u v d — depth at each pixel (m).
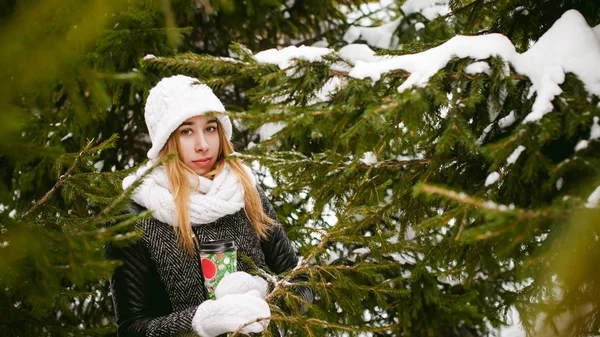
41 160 2.77
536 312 1.44
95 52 2.48
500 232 0.99
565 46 1.35
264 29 3.42
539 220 1.00
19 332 1.72
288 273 1.69
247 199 1.88
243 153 1.52
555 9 1.70
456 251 1.55
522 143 1.20
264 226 1.90
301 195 3.06
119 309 1.73
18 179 2.77
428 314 2.92
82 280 1.25
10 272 1.36
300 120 1.27
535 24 1.74
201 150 1.81
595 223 0.95
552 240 1.11
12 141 1.21
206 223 1.80
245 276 1.64
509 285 3.08
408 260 3.04
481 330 3.12
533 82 1.33
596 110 1.19
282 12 3.36
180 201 1.74
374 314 2.96
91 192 1.91
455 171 1.55
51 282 1.31
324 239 1.68
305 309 1.79
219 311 1.53
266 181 3.32
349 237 1.70
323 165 1.52
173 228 1.77
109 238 1.29
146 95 2.78
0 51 0.92
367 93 1.34
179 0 2.81
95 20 1.03
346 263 3.00
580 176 1.25
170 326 1.60
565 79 1.32
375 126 1.23
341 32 3.53
